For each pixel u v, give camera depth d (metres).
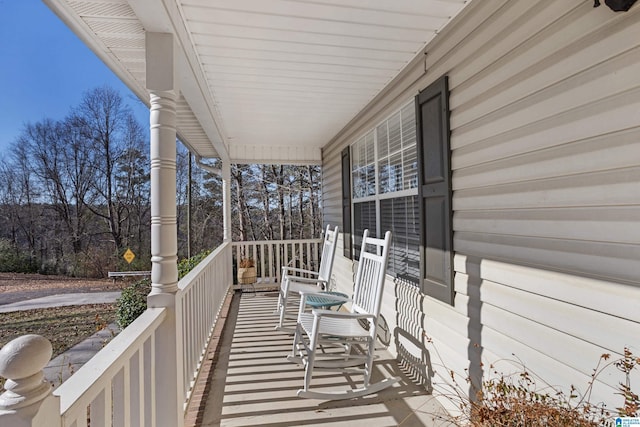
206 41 2.25
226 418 2.16
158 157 1.70
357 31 2.16
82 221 10.27
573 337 1.36
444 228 2.26
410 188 2.89
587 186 1.30
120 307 3.39
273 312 4.60
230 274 5.74
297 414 2.20
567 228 1.39
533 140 1.55
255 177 14.12
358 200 4.35
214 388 2.54
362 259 2.97
